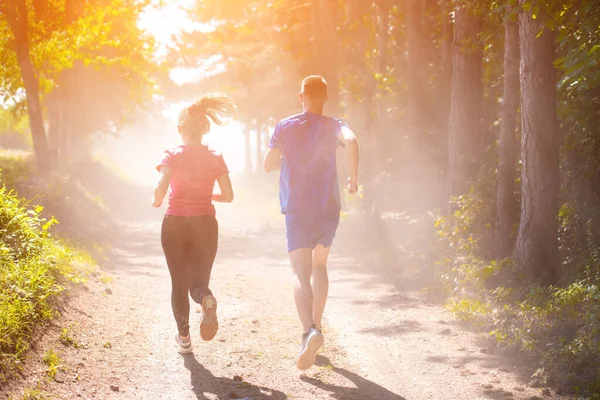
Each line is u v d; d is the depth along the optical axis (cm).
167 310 741
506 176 997
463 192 1304
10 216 754
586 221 883
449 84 1855
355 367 533
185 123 530
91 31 1866
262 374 504
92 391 448
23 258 702
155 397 445
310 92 502
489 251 1007
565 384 485
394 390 475
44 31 1777
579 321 601
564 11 800
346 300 855
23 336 508
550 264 827
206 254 532
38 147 1655
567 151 917
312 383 485
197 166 529
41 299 591
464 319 716
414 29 2002
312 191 490
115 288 843
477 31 1291
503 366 543
